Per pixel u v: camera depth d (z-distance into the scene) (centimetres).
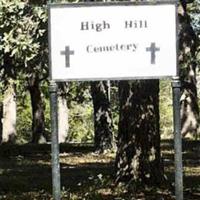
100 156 5319
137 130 2841
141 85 2814
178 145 1383
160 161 2866
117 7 1394
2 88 3700
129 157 2859
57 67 1394
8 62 3120
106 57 1398
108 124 5534
